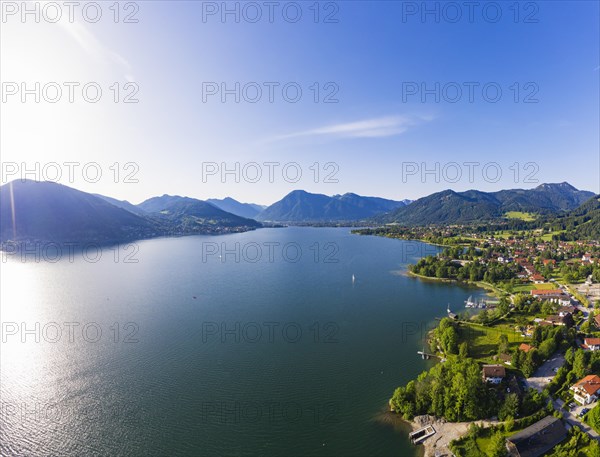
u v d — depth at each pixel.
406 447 82.00
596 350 115.00
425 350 130.38
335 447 82.12
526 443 76.50
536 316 158.38
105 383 108.56
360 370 116.00
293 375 112.81
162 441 83.62
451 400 90.38
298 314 173.00
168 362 121.62
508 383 99.81
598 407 83.50
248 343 137.50
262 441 83.81
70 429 87.69
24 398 100.88
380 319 165.88
